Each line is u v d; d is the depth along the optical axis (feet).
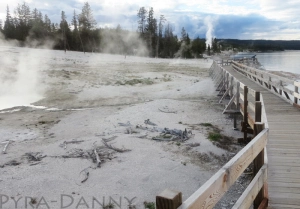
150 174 26.89
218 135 38.45
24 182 25.25
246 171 28.17
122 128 42.55
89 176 26.37
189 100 67.51
